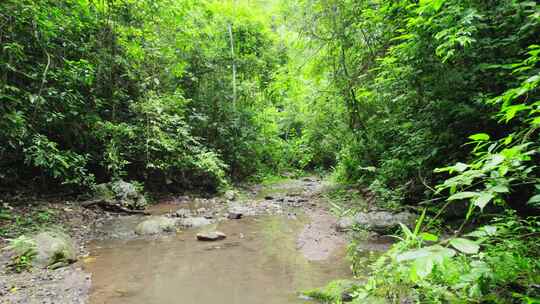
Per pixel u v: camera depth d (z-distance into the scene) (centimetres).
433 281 243
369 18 793
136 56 948
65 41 764
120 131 848
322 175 1655
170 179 1016
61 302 333
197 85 1268
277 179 1549
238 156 1326
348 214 611
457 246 140
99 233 595
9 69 617
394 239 519
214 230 637
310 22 946
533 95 374
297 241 552
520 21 423
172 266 444
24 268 404
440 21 440
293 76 1206
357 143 933
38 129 695
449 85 509
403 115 665
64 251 449
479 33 463
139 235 596
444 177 568
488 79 470
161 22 1020
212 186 1123
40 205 660
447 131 526
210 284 384
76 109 762
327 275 399
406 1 580
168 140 946
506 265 213
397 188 653
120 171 848
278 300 338
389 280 262
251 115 1420
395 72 622
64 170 694
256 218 744
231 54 1371
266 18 1466
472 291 211
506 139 187
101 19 866
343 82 952
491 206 461
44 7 662
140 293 360
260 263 453
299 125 1780
